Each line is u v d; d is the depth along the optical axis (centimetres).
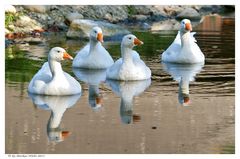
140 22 3231
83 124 1420
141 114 1504
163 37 2672
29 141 1306
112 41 2645
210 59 2189
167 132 1366
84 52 2097
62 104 1585
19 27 2700
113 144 1287
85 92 1719
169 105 1585
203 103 1602
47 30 2806
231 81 1838
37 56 2166
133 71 1861
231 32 2831
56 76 1667
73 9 3091
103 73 1994
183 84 1809
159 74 1961
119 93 1714
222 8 3841
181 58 2134
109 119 1464
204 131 1373
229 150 1255
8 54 2202
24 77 1842
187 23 2153
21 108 1537
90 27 2689
